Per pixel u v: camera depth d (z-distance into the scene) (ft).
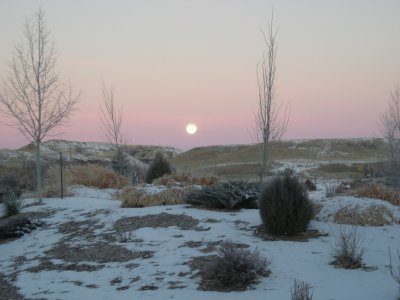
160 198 45.91
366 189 40.55
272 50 52.49
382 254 27.68
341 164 252.83
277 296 21.35
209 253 28.71
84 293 23.95
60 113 112.47
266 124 52.54
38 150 59.41
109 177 71.82
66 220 44.27
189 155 425.28
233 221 36.47
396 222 35.01
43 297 24.04
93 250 32.50
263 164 51.96
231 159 355.97
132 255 30.09
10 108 86.89
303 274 24.56
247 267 23.72
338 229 32.83
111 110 84.58
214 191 43.01
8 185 64.95
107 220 40.63
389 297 20.66
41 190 64.95
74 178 68.95
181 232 34.14
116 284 25.11
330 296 20.95
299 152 365.81
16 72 75.72
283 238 31.76
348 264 25.63
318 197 47.42
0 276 29.50
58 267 29.76
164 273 25.94
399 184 73.00
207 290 23.03
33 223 43.39
